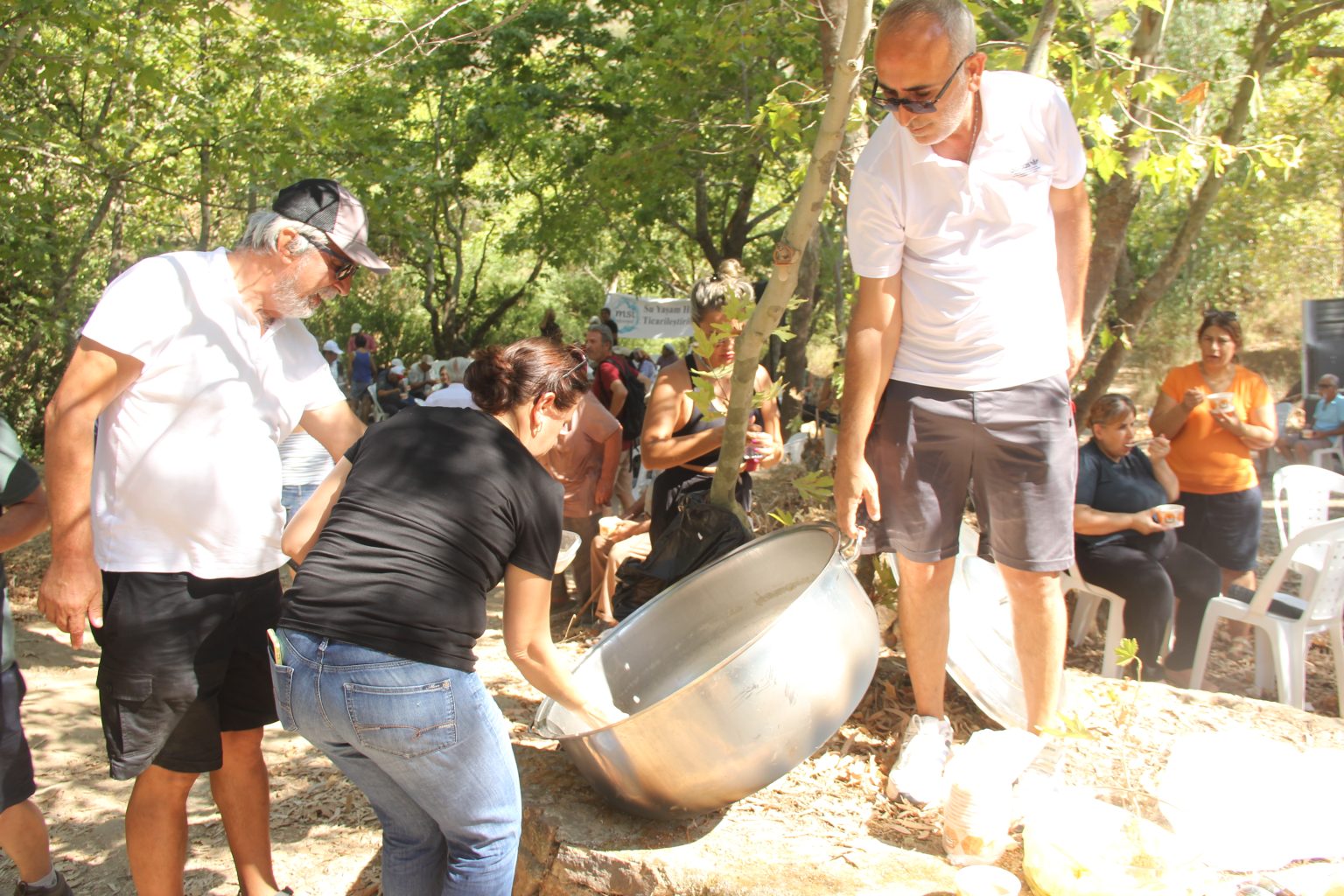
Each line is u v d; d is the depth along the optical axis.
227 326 2.60
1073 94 3.57
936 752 2.86
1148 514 4.88
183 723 2.63
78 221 13.01
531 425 2.45
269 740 4.57
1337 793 2.60
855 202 2.59
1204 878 2.38
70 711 5.14
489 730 2.26
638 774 2.54
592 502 5.65
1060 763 2.84
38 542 9.19
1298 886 2.39
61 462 2.41
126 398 2.54
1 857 3.77
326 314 25.47
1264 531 8.41
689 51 10.76
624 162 13.45
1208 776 2.65
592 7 17.05
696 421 4.07
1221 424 5.34
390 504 2.22
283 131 9.70
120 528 2.55
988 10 4.29
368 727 2.14
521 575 2.30
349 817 3.86
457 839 2.30
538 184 19.59
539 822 2.77
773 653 2.48
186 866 3.62
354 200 2.71
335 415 2.91
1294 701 4.77
